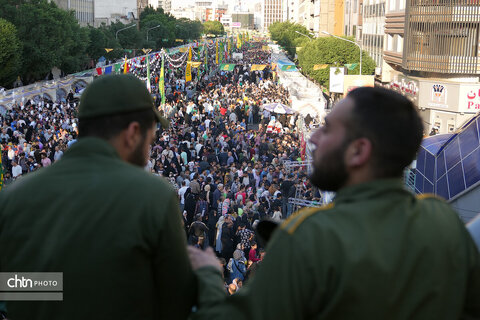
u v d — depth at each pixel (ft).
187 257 6.25
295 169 72.95
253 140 97.45
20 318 6.12
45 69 195.72
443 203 5.77
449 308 5.29
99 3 475.72
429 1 144.87
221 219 50.78
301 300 4.82
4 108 133.90
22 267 6.04
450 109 137.18
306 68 206.90
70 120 114.52
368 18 229.04
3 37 166.61
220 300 5.90
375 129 5.47
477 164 39.65
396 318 5.02
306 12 477.36
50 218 6.10
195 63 225.15
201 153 88.84
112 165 6.33
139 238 5.92
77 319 5.90
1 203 6.40
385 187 5.41
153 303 6.14
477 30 141.28
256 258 42.86
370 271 4.89
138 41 329.72
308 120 115.75
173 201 6.22
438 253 5.26
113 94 6.70
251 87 184.85
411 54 150.20
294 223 5.09
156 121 7.14
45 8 196.85
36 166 77.97
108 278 5.87
